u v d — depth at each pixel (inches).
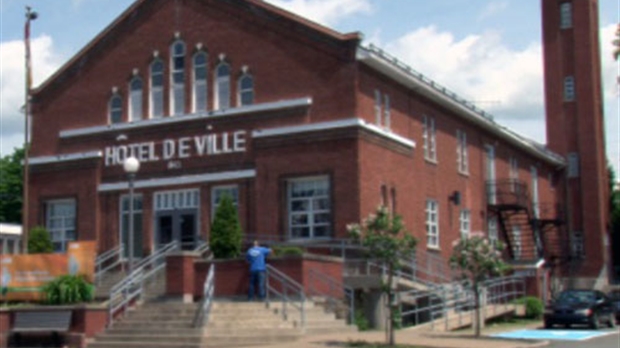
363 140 1279.5
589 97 2379.4
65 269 1120.2
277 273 1066.7
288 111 1326.3
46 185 1535.4
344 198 1262.3
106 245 1455.5
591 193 2351.1
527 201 1945.1
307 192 1307.8
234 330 947.3
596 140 2363.4
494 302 1526.8
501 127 1900.8
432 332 1127.6
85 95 1531.7
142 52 1487.5
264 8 1369.3
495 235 1907.0
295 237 1302.9
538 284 1699.1
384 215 925.8
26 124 1525.6
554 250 2193.7
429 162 1550.2
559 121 2411.4
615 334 1197.1
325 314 1065.5
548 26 2448.3
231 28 1402.6
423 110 1547.7
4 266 1147.9
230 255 1143.0
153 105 1471.5
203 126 1396.4
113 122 1502.2
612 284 2406.5
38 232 1386.6
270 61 1359.5
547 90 2434.8
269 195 1322.6
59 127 1549.0
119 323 1027.9
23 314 1049.5
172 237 1406.3
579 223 2362.2
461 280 1229.7
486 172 1872.5
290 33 1344.7
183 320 991.6
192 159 1400.1
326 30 1310.3
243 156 1355.8
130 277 1106.1
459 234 1672.0
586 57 2390.5
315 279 1090.1
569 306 1302.9
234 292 1080.8
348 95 1285.7
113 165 1473.9
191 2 1449.3
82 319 1017.5
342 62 1298.0
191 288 1103.0
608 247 2420.0
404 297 1210.0
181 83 1449.3
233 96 1385.3
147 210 1429.6
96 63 1529.3
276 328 959.6
